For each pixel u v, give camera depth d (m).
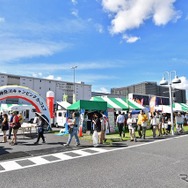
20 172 6.34
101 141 11.70
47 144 11.49
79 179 5.64
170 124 17.30
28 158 8.20
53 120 26.42
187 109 29.83
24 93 16.95
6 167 6.90
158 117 15.98
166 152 9.30
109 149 10.08
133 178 5.69
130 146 10.92
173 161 7.62
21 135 15.73
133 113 19.59
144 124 14.02
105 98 20.56
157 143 11.99
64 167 6.87
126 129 19.64
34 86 53.78
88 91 64.75
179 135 16.50
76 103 16.42
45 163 7.41
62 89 58.66
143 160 7.80
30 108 29.08
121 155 8.70
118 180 5.53
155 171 6.35
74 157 8.35
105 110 17.36
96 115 11.70
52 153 9.12
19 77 51.88
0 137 14.79
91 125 17.33
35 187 5.09
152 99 27.25
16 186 5.16
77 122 11.06
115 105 19.56
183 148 10.32
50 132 18.14
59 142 12.23
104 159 7.98
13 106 27.69
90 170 6.49
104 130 11.86
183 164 7.19
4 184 5.30
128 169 6.57
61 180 5.57
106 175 5.97
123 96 71.75
